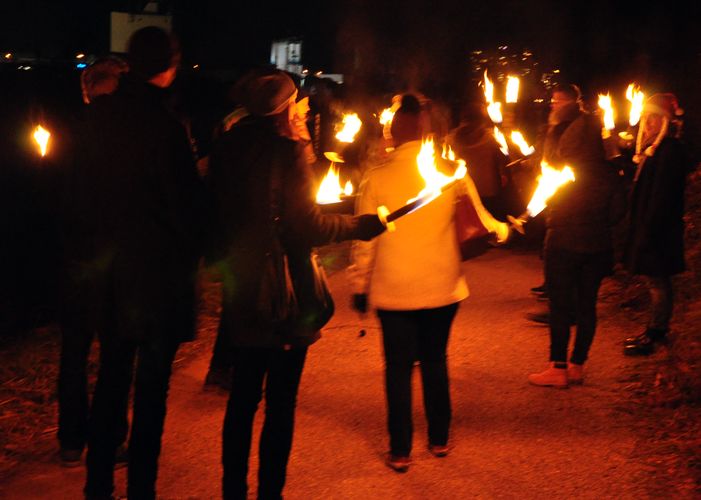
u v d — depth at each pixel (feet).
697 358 21.34
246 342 13.25
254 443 17.34
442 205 16.12
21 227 29.89
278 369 13.69
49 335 24.22
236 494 13.85
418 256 16.05
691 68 61.77
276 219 13.14
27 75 43.96
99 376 14.02
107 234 13.50
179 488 15.67
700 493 15.25
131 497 13.78
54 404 19.61
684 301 26.73
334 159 21.43
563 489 15.60
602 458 16.81
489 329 25.61
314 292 13.48
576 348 20.85
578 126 20.13
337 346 23.88
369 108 61.41
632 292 28.78
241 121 13.66
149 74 13.47
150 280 13.42
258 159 13.20
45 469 16.43
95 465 14.08
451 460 16.83
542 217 36.58
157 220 13.46
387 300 16.15
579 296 20.79
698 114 54.34
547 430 18.21
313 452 17.17
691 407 18.92
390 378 16.37
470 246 16.48
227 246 13.34
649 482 15.75
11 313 26.17
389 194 15.99
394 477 16.15
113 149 13.38
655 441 17.51
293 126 14.21
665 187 21.88
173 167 13.30
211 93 48.11
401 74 86.58
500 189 27.99
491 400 19.98
